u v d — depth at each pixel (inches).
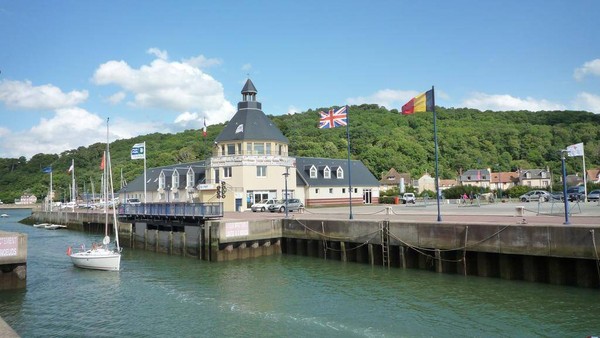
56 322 807.1
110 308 885.8
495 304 812.0
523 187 3149.6
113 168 5433.1
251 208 2199.8
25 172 7475.4
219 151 2407.7
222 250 1371.8
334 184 2711.6
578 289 869.2
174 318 806.5
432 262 1097.4
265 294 946.1
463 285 953.5
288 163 2434.8
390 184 4458.7
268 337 692.7
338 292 940.0
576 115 7165.4
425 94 1236.5
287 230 1457.9
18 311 876.6
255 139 2353.6
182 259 1455.5
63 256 1553.9
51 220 3105.3
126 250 1737.2
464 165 5310.0
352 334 691.4
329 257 1342.3
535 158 5615.2
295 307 840.9
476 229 1013.8
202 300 916.6
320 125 1517.0
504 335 666.2
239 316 800.3
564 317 729.6
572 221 1058.7
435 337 668.1
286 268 1224.2
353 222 1264.8
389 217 1449.3
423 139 5659.5
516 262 970.7
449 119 7003.0
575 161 5275.6
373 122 6166.3
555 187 3361.2
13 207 6515.8
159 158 5064.0
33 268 1312.7
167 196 2878.9
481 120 7052.2
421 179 4611.2
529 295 853.8
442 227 1072.2
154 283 1091.9
